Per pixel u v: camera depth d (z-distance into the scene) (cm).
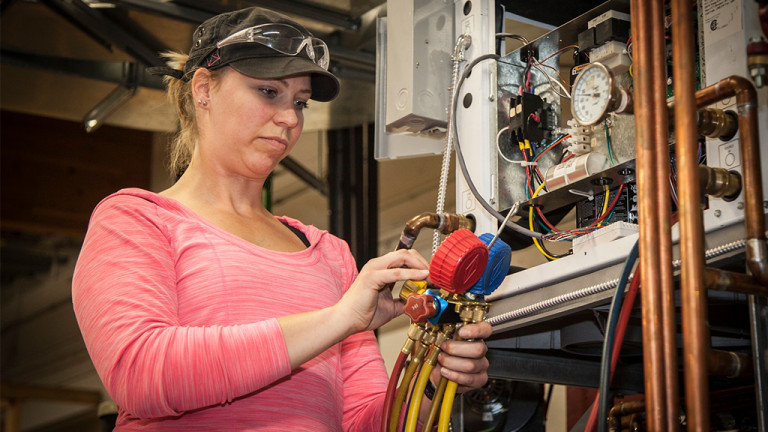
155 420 120
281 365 110
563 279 139
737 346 176
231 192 139
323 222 529
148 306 114
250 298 123
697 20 142
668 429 95
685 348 96
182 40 349
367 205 416
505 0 185
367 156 418
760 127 115
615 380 193
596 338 163
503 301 153
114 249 119
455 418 174
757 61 109
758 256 106
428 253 488
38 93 384
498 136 164
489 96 167
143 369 108
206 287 122
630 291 111
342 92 371
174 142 157
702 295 96
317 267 136
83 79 366
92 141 602
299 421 122
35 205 639
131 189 129
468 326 124
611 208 150
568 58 169
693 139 99
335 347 139
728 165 118
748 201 108
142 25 337
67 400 884
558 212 168
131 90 371
